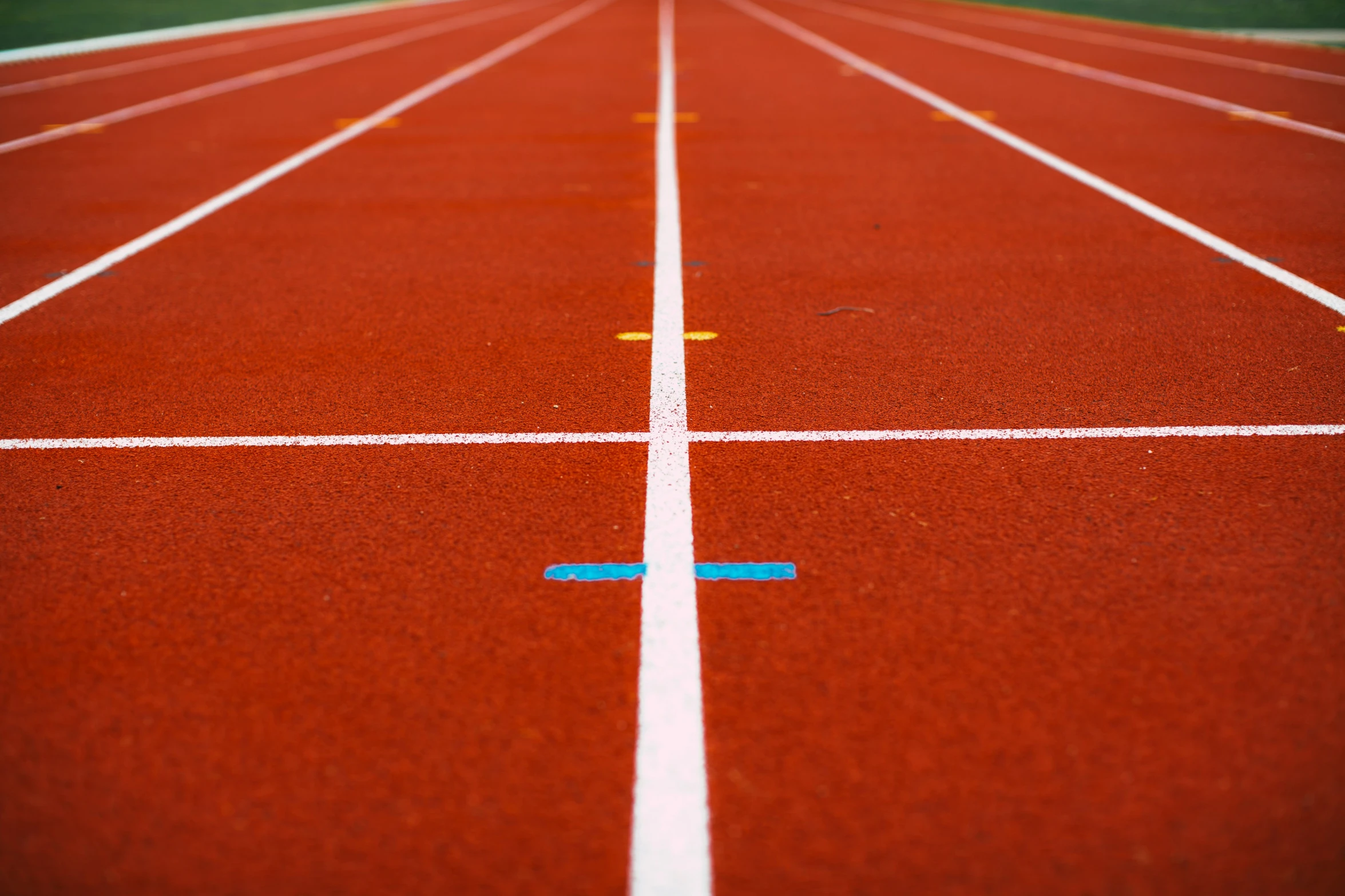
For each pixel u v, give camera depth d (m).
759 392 4.34
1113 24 23.81
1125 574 2.98
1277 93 12.28
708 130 10.60
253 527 3.34
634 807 2.25
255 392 4.46
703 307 5.47
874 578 2.99
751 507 3.40
